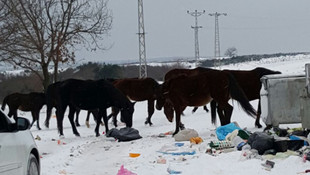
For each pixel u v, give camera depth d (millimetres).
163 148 11625
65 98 16344
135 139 14492
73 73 49688
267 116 12289
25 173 6848
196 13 68375
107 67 52844
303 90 10648
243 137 11109
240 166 8805
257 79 15141
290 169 8328
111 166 10344
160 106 17359
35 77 43750
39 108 20734
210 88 13961
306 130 10984
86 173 9711
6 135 6352
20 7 27781
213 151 10422
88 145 13875
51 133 18250
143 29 45094
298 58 77375
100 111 16453
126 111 16312
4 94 44344
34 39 28000
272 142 9719
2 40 24047
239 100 13641
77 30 29562
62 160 11312
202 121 18594
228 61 88625
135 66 58656
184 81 14250
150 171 9227
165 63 71438
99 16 30375
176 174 8727
